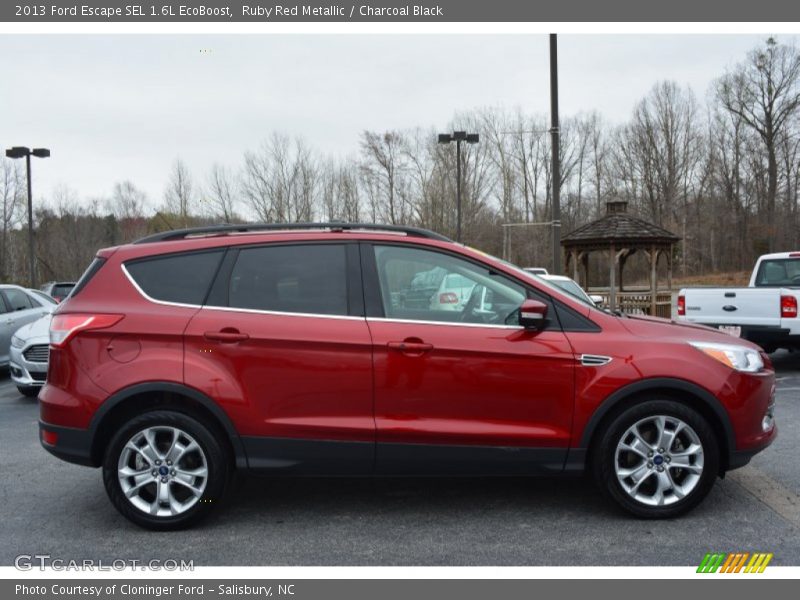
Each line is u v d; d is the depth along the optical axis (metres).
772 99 57.22
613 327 4.04
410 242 4.14
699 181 61.75
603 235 18.53
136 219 50.16
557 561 3.53
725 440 4.01
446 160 44.12
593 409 3.91
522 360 3.91
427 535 3.90
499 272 4.10
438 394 3.92
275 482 4.93
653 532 3.86
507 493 4.61
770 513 4.12
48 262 47.78
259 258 4.11
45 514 4.36
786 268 10.44
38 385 8.71
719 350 4.02
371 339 3.91
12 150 25.16
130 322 3.95
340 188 44.81
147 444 3.97
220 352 3.91
